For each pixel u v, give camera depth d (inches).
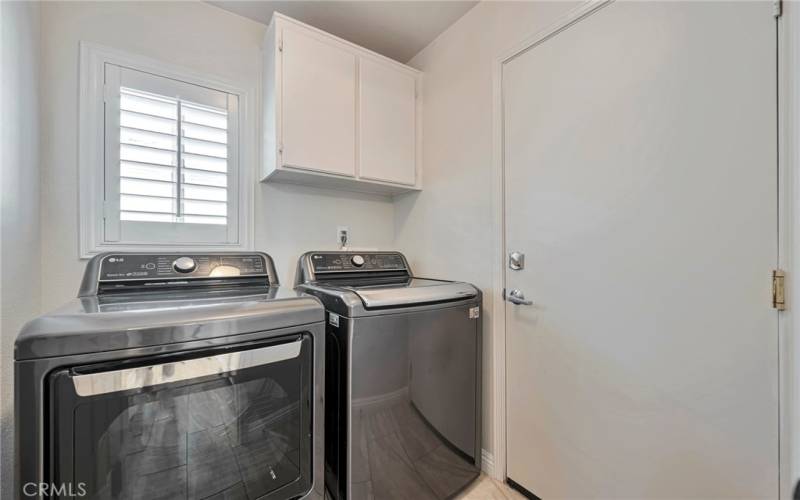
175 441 34.4
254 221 72.5
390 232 93.2
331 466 50.5
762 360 34.9
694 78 39.8
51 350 28.6
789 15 33.3
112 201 58.6
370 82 74.0
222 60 69.1
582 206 51.2
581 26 51.3
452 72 75.0
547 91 56.1
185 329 33.8
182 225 64.8
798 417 32.0
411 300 53.1
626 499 45.6
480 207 67.9
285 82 62.9
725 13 37.5
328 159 67.7
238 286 58.4
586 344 50.6
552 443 54.9
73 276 55.4
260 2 67.3
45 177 53.3
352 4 68.3
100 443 30.7
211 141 67.5
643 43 44.3
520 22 60.4
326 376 52.1
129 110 60.0
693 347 39.9
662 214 42.6
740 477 36.2
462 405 60.3
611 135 47.7
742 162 36.3
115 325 30.9
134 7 61.0
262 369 38.8
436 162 79.0
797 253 32.4
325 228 82.0
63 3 55.2
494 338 64.2
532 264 58.6
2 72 38.9
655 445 43.0
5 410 39.5
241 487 38.1
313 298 44.8
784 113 33.5
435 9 69.9
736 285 36.7
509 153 62.6
